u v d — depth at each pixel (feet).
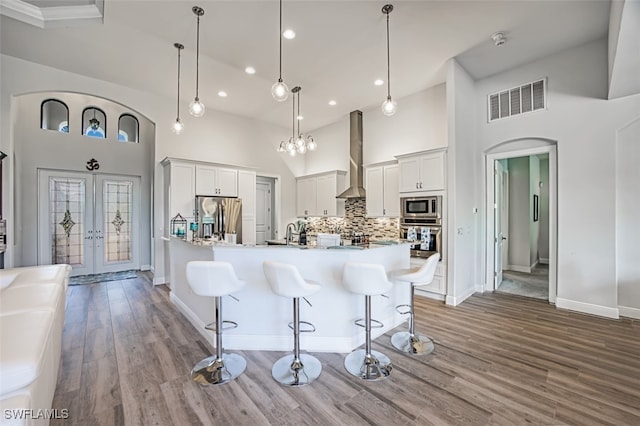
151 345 9.48
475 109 15.34
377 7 9.78
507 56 13.01
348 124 21.25
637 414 6.17
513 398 6.74
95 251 20.08
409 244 11.84
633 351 8.86
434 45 12.12
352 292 8.22
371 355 8.53
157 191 17.38
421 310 12.78
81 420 6.04
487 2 9.60
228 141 20.43
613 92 11.02
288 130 23.72
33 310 5.46
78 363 8.30
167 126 17.74
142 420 6.07
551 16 10.34
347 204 20.90
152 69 14.08
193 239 12.87
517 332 10.37
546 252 23.94
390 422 6.01
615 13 8.84
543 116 13.17
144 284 17.38
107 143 20.26
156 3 9.59
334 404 6.59
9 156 12.87
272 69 14.01
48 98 18.42
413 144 17.03
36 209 17.85
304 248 9.27
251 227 19.98
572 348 9.11
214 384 7.32
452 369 7.99
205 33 11.24
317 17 10.29
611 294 11.60
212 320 9.60
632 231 11.30
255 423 6.01
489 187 15.31
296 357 8.11
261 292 9.39
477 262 15.74
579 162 12.28
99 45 12.06
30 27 10.87
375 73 14.48
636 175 11.18
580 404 6.51
